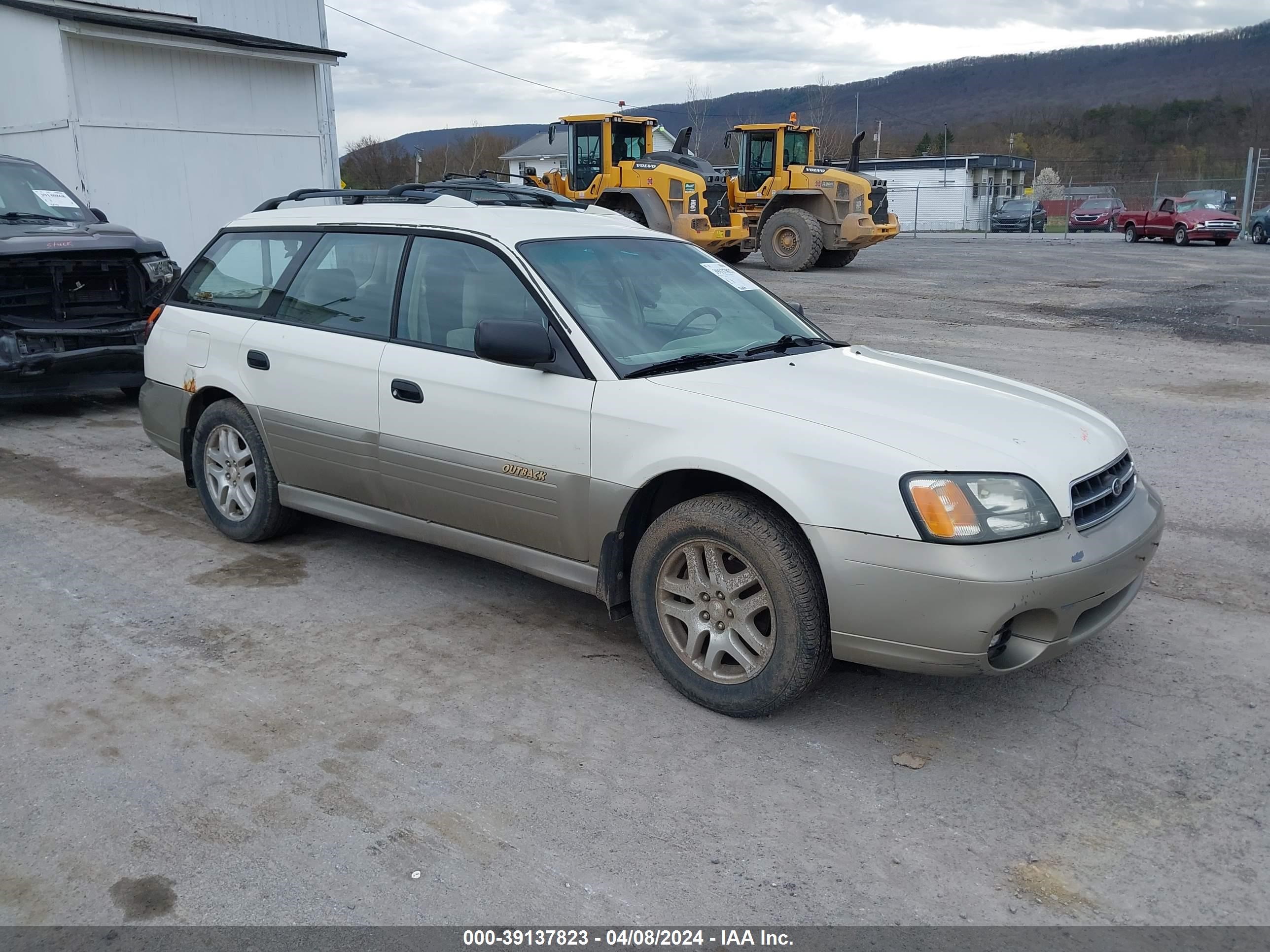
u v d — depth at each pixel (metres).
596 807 3.11
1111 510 3.55
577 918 2.65
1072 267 21.30
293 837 2.96
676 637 3.76
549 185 21.50
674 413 3.63
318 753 3.39
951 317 13.68
